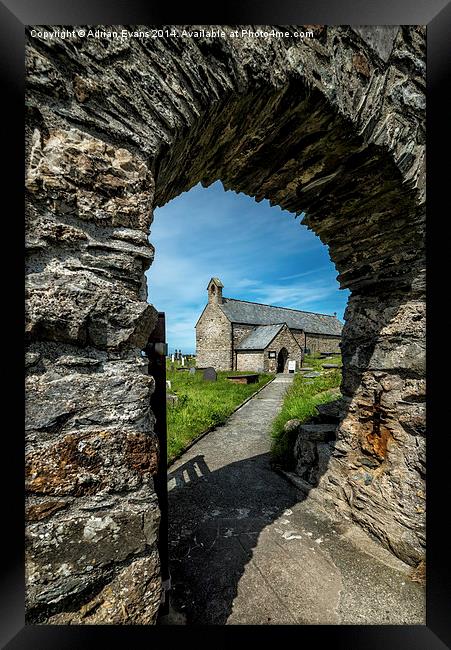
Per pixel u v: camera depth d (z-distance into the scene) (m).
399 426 2.51
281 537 2.66
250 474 4.07
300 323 32.16
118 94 1.20
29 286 1.02
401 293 2.61
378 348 2.76
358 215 2.71
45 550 1.01
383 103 2.03
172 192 2.19
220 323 25.00
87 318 1.11
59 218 1.08
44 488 1.02
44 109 1.06
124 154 1.22
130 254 1.24
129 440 1.17
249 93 1.52
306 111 1.77
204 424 6.49
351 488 2.93
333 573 2.21
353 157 2.15
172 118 1.32
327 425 3.99
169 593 1.84
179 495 3.49
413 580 2.13
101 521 1.10
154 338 1.85
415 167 2.21
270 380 16.67
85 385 1.10
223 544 2.58
